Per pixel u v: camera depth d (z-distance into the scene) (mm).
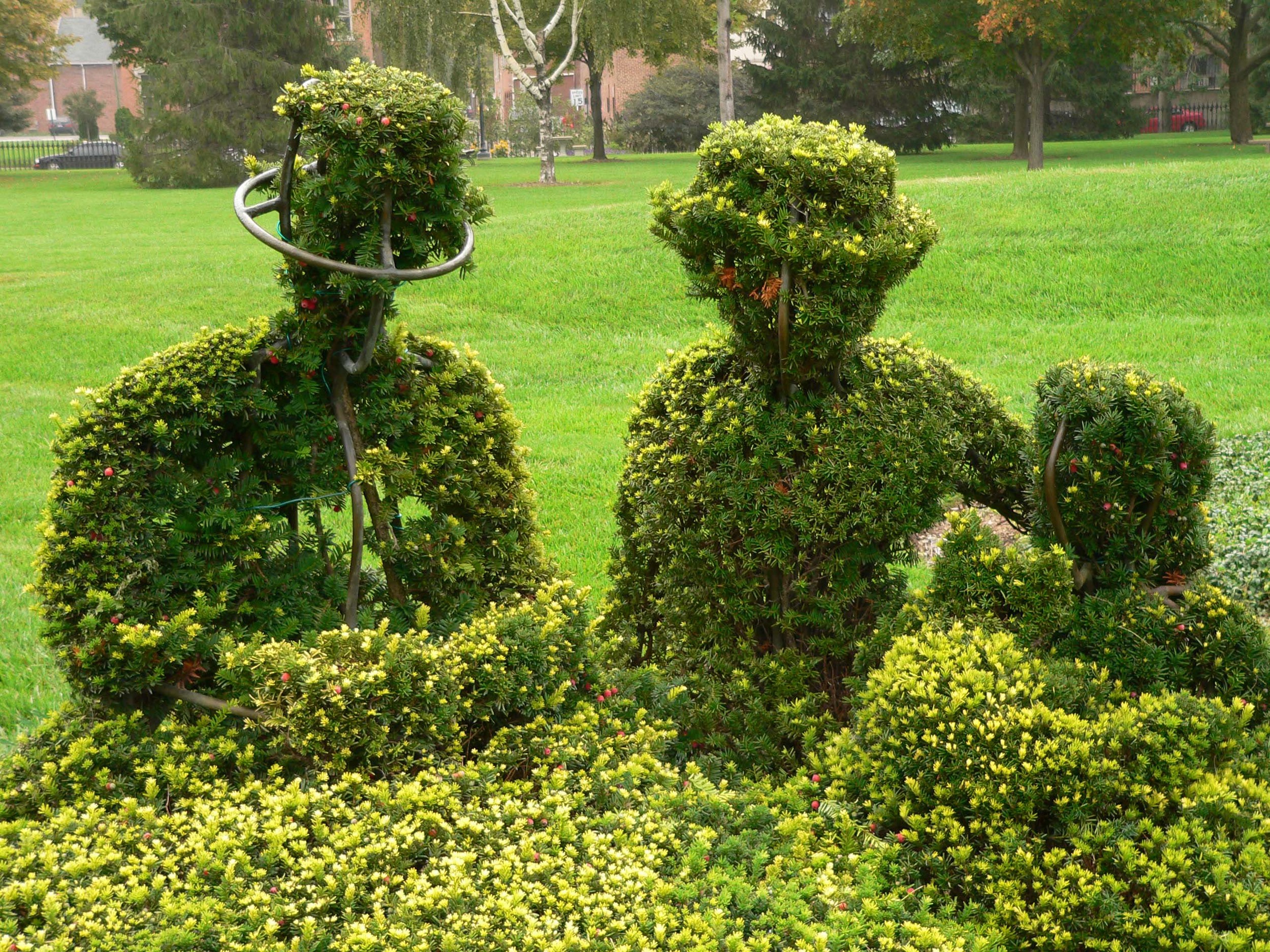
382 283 3174
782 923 2471
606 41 33250
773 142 3283
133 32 41938
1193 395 9164
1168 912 2496
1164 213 15102
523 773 3252
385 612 3619
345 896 2498
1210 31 36719
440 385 3713
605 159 46750
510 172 39562
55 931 2355
